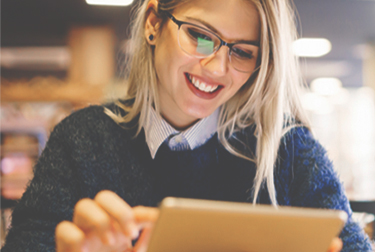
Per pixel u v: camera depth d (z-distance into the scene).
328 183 0.99
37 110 6.08
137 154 1.01
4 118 5.64
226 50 0.87
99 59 6.57
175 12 0.89
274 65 0.95
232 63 0.90
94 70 6.56
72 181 0.98
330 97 11.54
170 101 1.00
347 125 11.12
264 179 1.02
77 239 0.55
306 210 0.50
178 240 0.50
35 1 5.68
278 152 1.03
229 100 1.05
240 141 1.06
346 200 0.99
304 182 1.01
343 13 5.96
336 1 5.45
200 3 0.85
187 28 0.87
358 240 0.92
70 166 0.99
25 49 7.93
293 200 1.03
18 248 0.83
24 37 7.27
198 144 1.01
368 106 10.29
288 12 1.02
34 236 0.85
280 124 1.01
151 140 1.01
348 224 0.94
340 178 1.04
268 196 1.02
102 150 1.01
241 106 1.06
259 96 1.01
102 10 6.10
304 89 1.25
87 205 0.58
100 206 0.58
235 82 0.92
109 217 0.57
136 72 1.08
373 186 5.23
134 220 0.58
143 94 1.02
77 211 0.58
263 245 0.52
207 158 1.02
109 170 1.00
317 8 5.75
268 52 0.92
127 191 1.00
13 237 0.88
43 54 8.27
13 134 4.98
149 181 1.00
